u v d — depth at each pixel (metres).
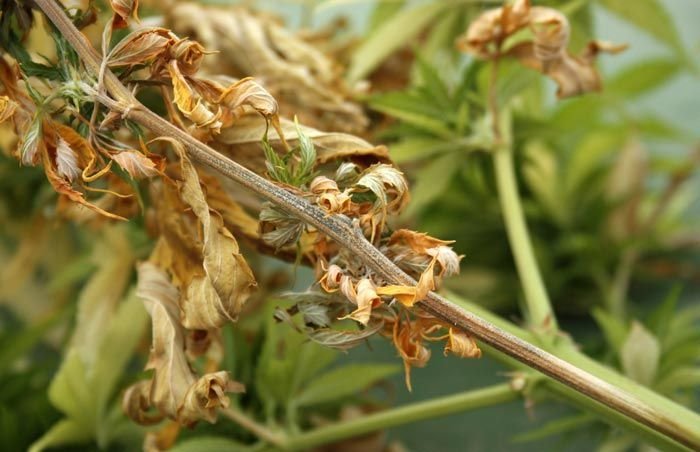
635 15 0.82
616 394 0.52
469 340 0.51
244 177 0.52
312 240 0.56
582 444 0.79
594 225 0.97
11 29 0.55
